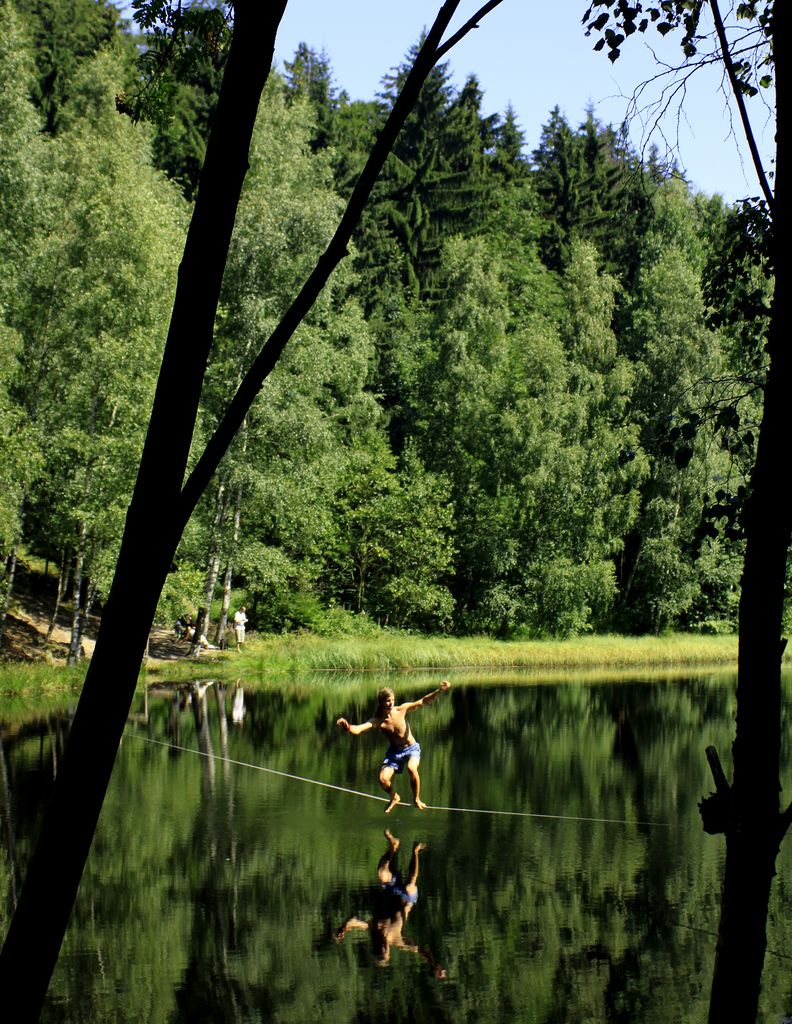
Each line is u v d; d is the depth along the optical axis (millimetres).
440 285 50750
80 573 27766
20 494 26062
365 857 10703
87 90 36781
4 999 3094
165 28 5074
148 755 17469
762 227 5988
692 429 5746
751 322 6254
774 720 3590
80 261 28438
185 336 3402
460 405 45594
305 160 36219
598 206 55125
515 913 8906
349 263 36188
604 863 10492
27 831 11594
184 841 11391
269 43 3490
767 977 7699
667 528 43219
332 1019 6684
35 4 44094
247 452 33719
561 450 43094
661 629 47688
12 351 25297
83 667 26984
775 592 3604
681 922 8719
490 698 27406
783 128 3732
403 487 43844
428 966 7746
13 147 26297
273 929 8484
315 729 20828
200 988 7289
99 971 7598
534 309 52250
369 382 45781
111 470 26094
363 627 41656
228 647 37344
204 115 42906
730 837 3570
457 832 11875
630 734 20500
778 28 3768
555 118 63875
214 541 34344
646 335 44188
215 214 3439
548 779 15438
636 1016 6801
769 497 3617
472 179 53531
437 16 3791
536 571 44438
